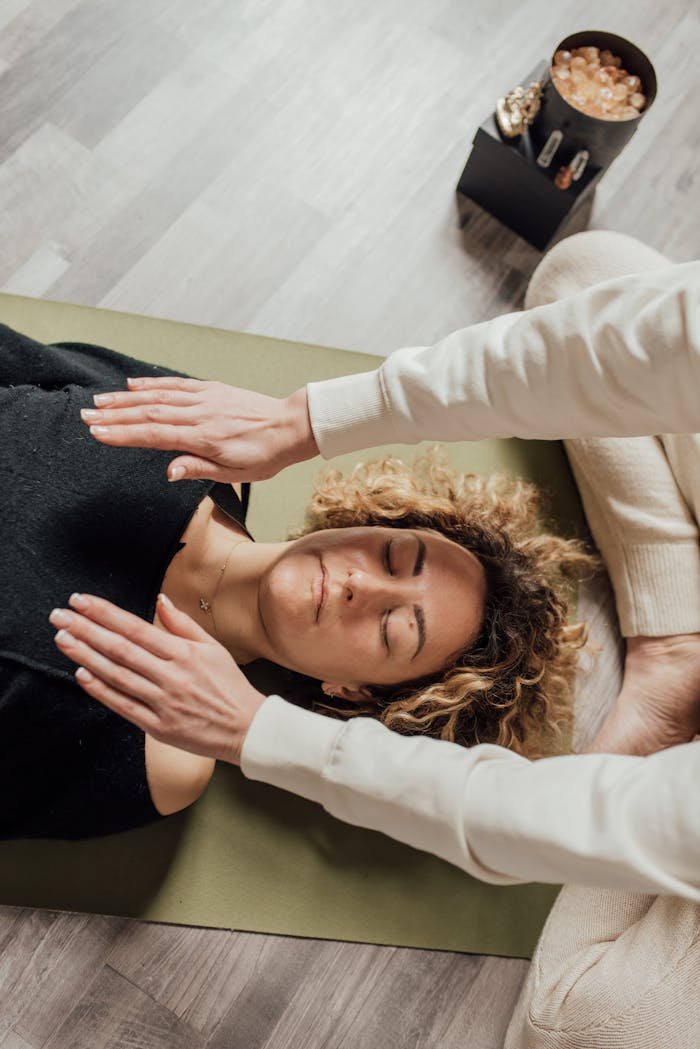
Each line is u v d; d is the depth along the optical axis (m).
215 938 1.45
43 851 1.39
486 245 1.96
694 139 2.13
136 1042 1.40
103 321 1.66
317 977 1.47
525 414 1.04
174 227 1.79
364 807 0.95
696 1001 1.17
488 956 1.54
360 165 1.93
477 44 2.07
